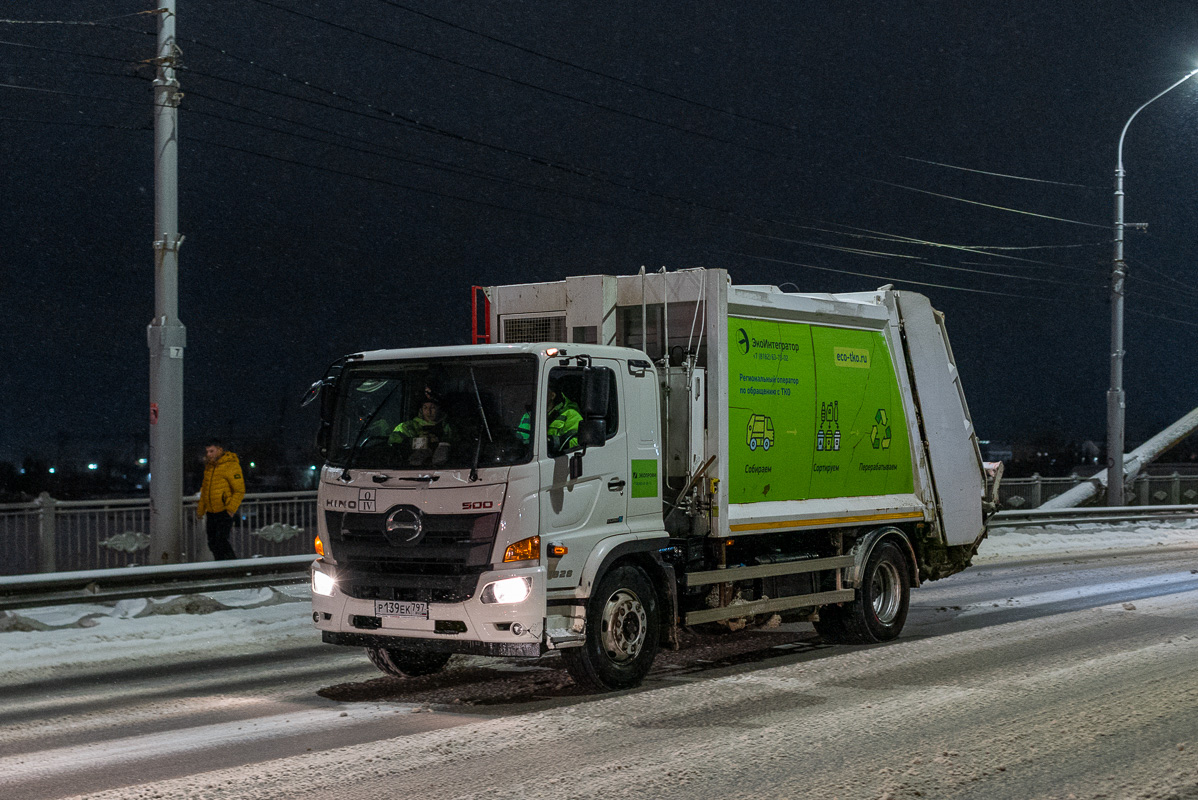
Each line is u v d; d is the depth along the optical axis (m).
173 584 12.48
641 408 8.65
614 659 8.27
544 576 7.61
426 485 7.75
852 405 10.73
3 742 6.92
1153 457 34.91
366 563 8.01
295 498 16.78
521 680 8.82
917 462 11.51
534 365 7.80
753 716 7.37
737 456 9.38
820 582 10.30
